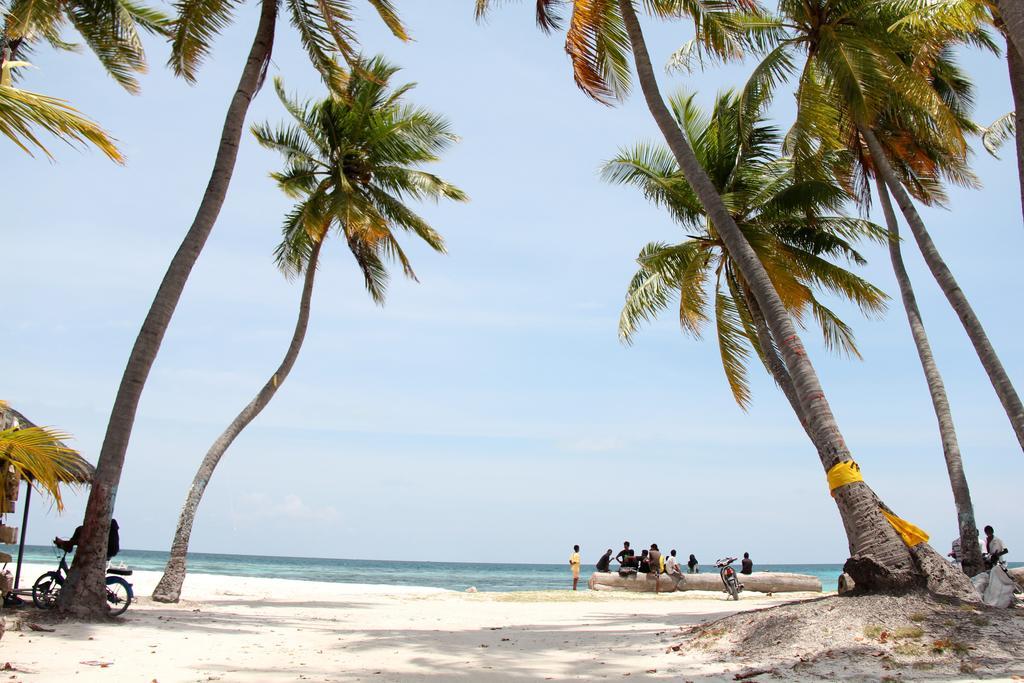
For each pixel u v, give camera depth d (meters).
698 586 26.59
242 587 28.09
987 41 17.72
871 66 15.30
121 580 12.77
